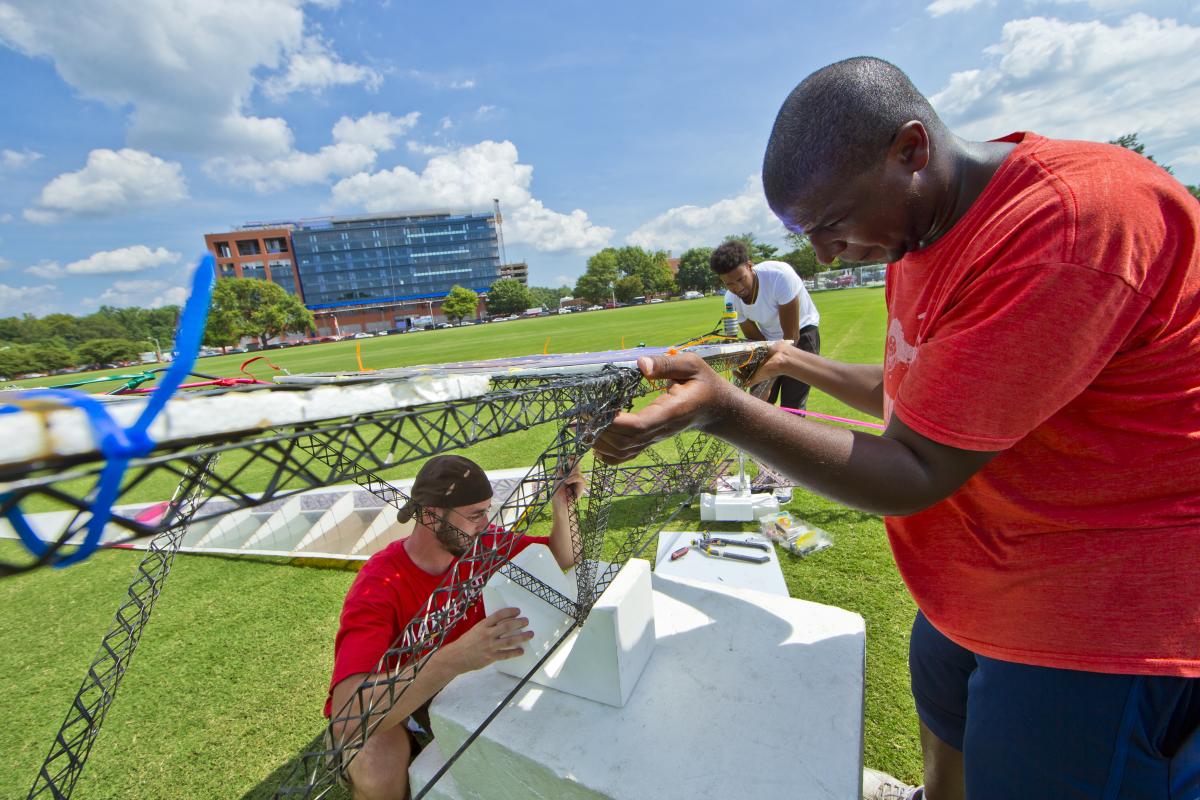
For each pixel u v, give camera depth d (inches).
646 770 49.9
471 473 67.4
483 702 60.2
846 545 129.9
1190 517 32.8
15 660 122.3
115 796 82.6
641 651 61.2
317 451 30.0
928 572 46.1
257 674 106.5
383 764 63.5
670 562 125.6
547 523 150.6
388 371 59.4
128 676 109.0
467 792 61.0
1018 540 37.7
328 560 150.9
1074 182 29.7
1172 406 31.6
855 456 33.2
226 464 269.9
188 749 89.7
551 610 64.1
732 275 166.2
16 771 91.4
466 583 40.5
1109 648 34.0
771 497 150.3
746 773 49.1
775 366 75.3
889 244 40.6
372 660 61.4
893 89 34.3
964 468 33.8
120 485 17.5
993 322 30.4
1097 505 34.4
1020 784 40.3
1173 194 29.4
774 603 72.7
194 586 143.6
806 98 36.6
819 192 37.5
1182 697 34.2
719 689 58.9
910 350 44.7
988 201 34.0
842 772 48.4
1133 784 35.6
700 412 33.3
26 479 15.5
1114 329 29.2
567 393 34.6
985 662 42.7
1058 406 31.0
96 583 159.2
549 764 51.4
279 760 86.0
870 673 88.7
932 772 61.4
